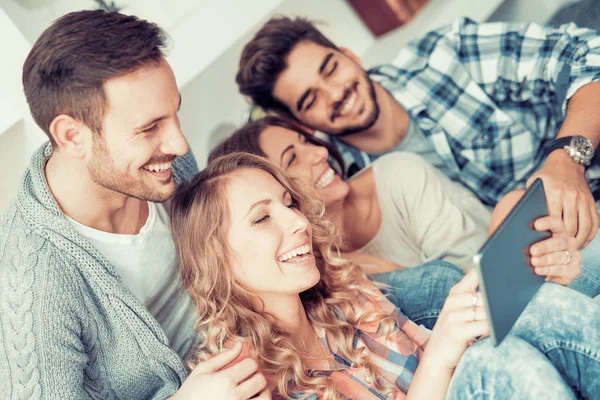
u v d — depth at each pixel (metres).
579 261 1.23
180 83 2.00
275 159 1.90
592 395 1.17
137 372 1.40
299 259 1.39
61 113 1.20
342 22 2.52
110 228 1.40
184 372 1.42
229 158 1.45
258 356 1.35
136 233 1.45
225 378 1.17
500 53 2.10
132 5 1.88
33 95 1.21
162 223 1.53
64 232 1.26
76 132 1.22
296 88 2.12
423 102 2.18
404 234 1.91
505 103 2.15
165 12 1.96
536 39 2.05
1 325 1.22
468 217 1.88
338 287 1.54
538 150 2.11
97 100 1.18
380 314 1.46
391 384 1.37
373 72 2.27
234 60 2.12
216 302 1.41
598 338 1.14
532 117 2.13
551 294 1.20
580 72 1.87
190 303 1.55
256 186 1.39
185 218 1.46
